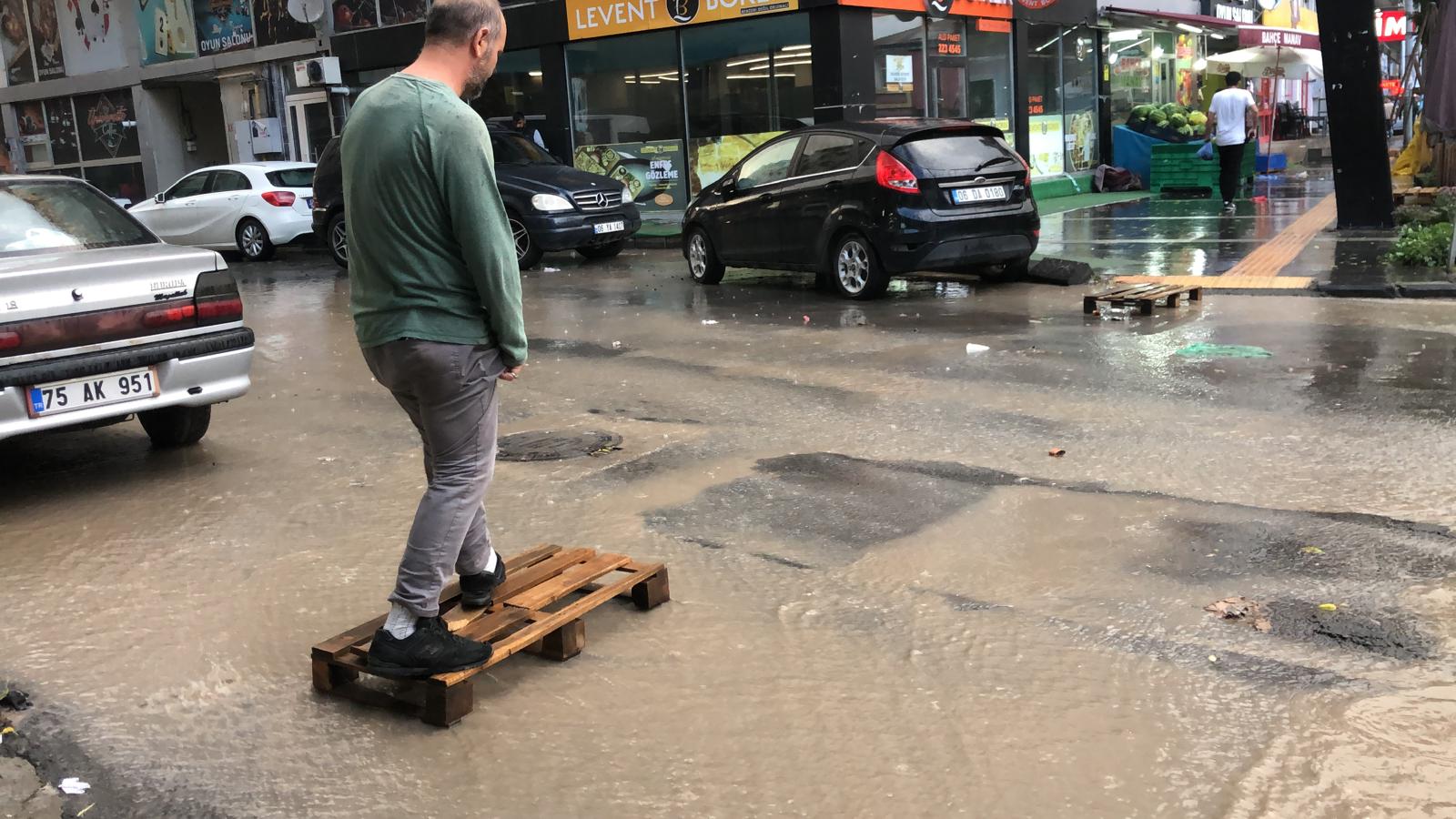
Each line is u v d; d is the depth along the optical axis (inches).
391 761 124.8
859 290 434.9
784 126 699.4
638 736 127.9
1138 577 165.2
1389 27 1133.1
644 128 755.4
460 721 132.3
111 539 199.3
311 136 936.9
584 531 192.4
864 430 250.4
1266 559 169.6
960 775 117.9
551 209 573.9
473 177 121.4
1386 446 221.1
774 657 145.5
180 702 139.5
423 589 130.7
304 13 831.7
